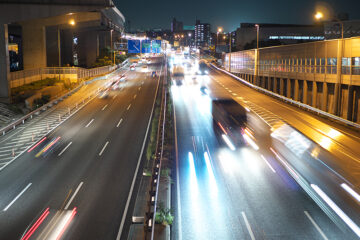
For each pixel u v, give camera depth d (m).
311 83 50.97
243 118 39.84
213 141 30.12
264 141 29.91
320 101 48.41
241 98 55.19
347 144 28.69
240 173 22.25
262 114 42.12
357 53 37.50
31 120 39.78
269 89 68.00
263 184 20.39
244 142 29.66
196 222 15.99
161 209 15.82
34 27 70.81
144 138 31.27
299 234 14.82
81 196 18.84
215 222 15.98
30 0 48.88
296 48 54.09
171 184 20.48
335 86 42.00
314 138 30.70
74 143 29.91
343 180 20.88
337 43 41.38
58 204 17.86
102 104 49.91
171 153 26.78
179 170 22.92
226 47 197.88
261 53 72.38
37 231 15.11
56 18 71.69
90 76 80.75
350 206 17.42
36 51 71.31
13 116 40.88
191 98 55.47
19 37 99.94
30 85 56.47
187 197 18.69
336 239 14.38
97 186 20.23
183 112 43.94
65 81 65.94
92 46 119.44
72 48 109.38
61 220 16.12
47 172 22.80
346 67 40.03
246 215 16.62
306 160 24.70
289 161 24.55
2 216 16.58
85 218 16.31
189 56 190.50
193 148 28.08
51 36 84.44
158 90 63.81
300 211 16.94
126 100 53.28
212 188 19.89
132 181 20.97
